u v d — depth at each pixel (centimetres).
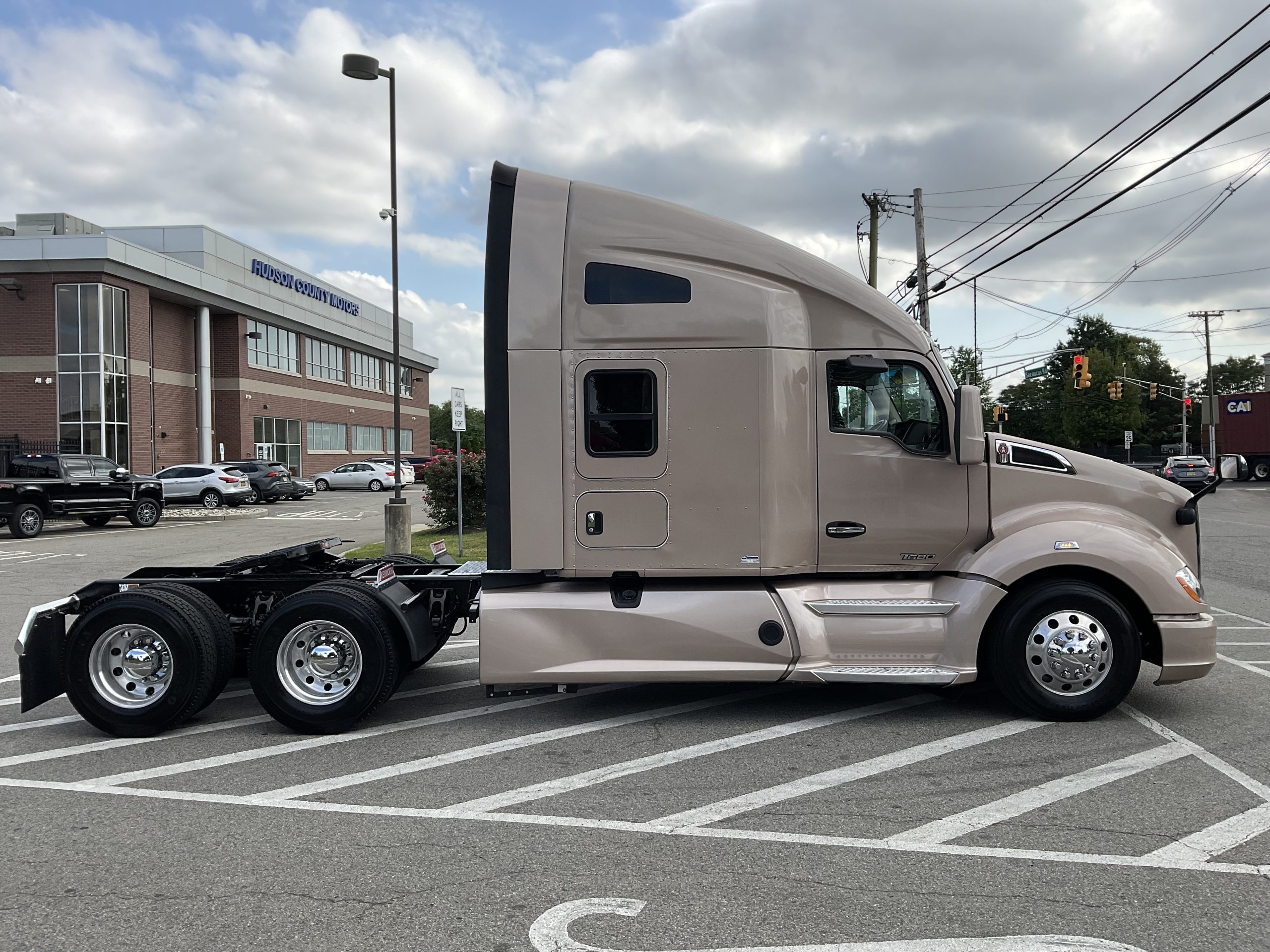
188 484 2927
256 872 349
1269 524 1967
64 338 3056
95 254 3019
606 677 523
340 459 5141
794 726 536
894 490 545
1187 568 527
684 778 450
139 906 322
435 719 567
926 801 414
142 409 3288
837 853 360
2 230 3491
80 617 540
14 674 724
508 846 371
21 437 3050
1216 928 298
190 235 3791
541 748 505
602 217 536
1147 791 423
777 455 530
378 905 321
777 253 541
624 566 532
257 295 4044
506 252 534
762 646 526
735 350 528
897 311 549
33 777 466
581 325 529
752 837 377
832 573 553
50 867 355
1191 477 3684
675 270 530
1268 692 602
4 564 1478
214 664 547
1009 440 559
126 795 438
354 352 5403
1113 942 289
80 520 2414
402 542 1456
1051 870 342
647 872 345
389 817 405
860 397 546
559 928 303
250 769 476
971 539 549
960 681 521
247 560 636
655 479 529
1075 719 529
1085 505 555
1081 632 523
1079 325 9712
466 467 1866
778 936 296
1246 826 381
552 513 530
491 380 532
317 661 537
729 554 531
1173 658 518
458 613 615
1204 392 8494
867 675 520
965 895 323
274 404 4328
